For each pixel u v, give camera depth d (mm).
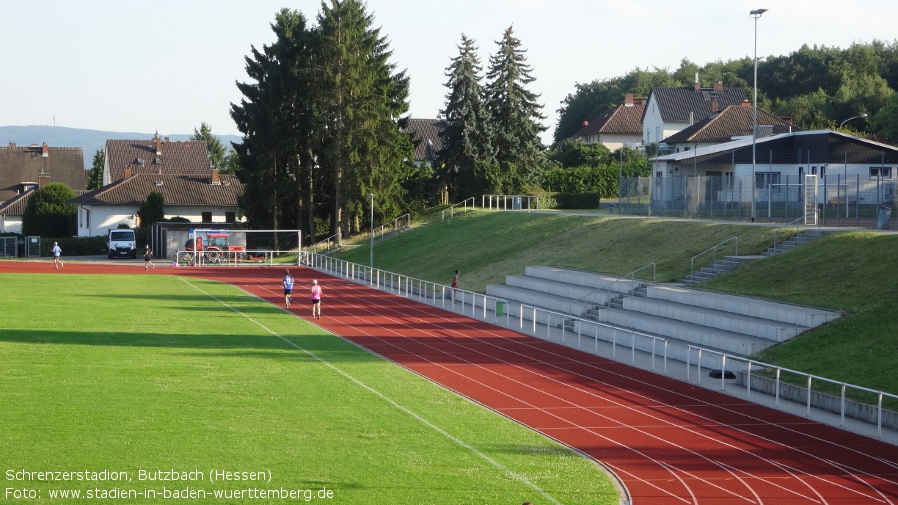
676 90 124188
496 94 103062
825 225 53531
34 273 77000
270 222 97250
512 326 47281
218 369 32188
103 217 108750
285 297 56625
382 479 19594
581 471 20984
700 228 58000
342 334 43219
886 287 37469
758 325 36906
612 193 104812
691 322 41406
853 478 21500
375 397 28156
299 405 26516
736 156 75125
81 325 43188
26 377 29547
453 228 85375
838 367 31766
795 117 133500
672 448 23719
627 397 30172
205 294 61188
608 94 174375
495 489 19234
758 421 27219
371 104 90312
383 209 92062
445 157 100188
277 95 93688
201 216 111688
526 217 80000
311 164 96125
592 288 52094
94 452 20922
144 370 31453
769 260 47156
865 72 150750
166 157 132750
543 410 27766
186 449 21406
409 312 52750
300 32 94688
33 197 111625
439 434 23766
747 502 19422
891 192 62656
